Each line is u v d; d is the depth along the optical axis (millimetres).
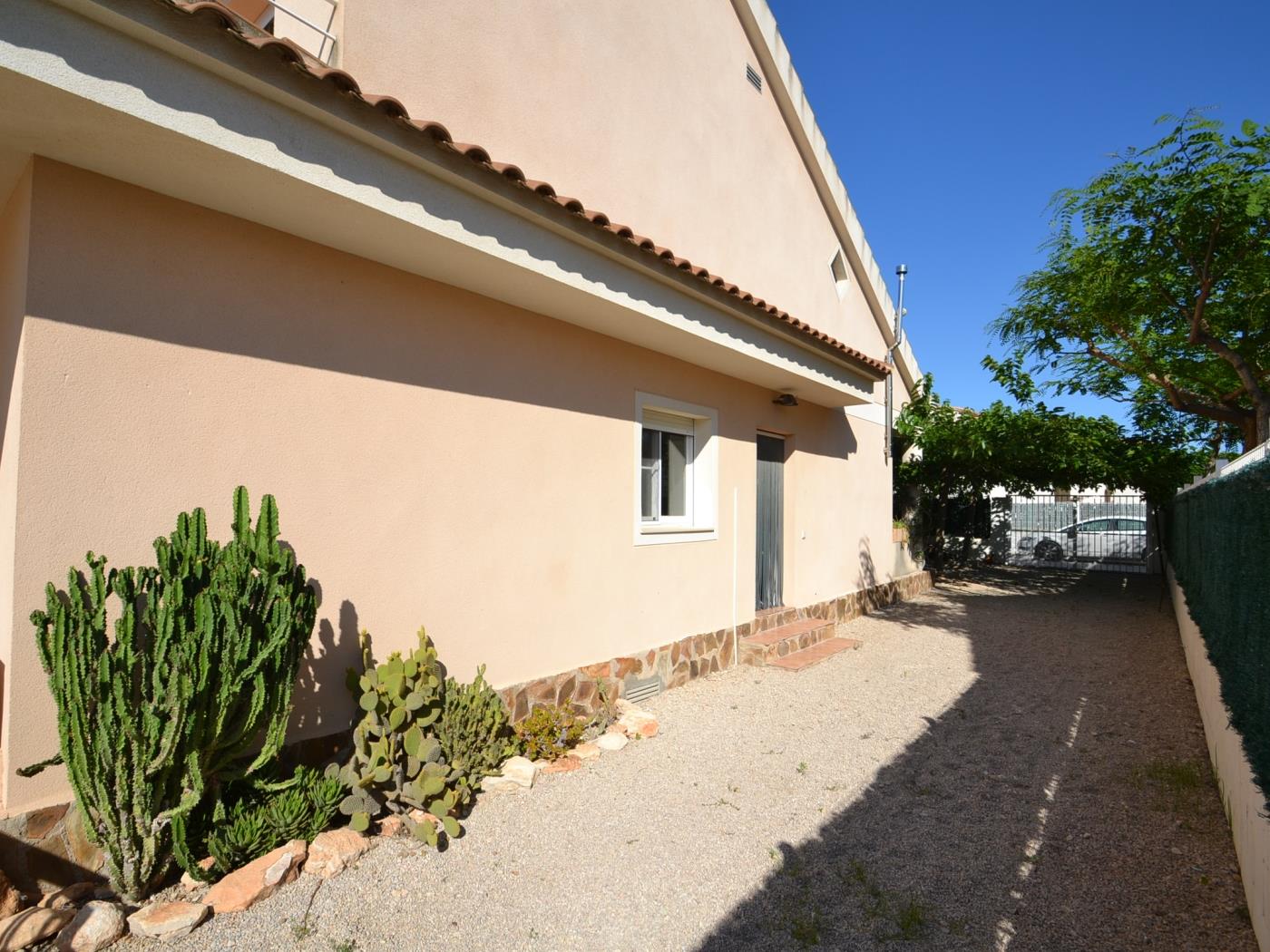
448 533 4707
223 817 3230
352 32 4086
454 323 4770
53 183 3057
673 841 3939
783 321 7113
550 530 5508
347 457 4129
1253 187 6617
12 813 2885
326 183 3363
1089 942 3029
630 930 3150
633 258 5199
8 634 2963
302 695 3896
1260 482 3252
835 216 10672
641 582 6535
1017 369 11852
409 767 3904
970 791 4652
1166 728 5895
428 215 3840
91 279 3148
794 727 5887
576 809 4285
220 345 3576
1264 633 3047
